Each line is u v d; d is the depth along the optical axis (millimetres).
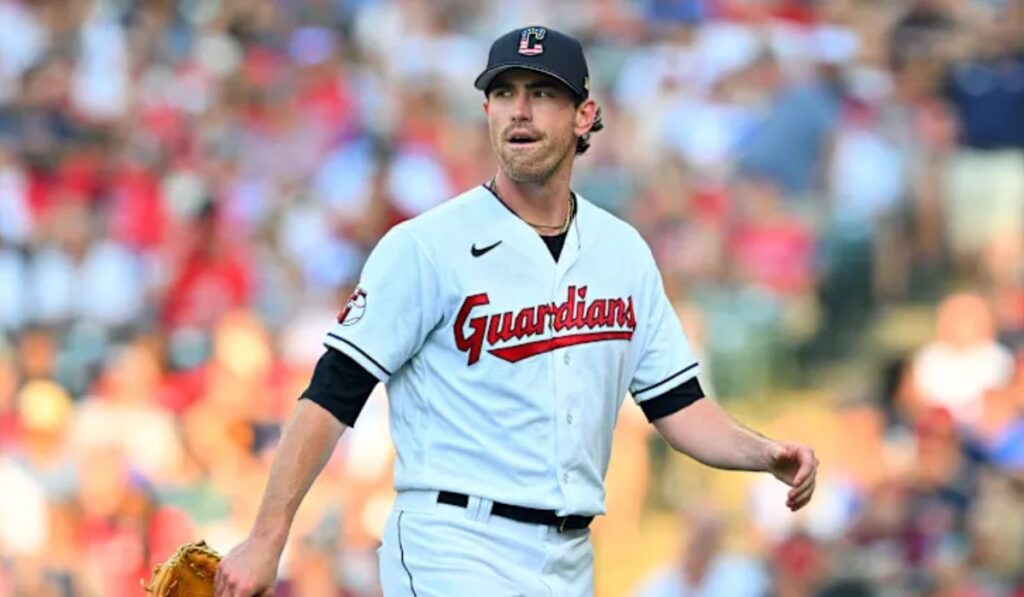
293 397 41125
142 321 45000
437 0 51969
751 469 15594
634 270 15617
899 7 47156
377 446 36969
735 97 45656
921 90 45344
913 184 43594
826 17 47438
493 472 14750
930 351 39531
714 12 48500
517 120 14820
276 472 14375
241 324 41656
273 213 46188
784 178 43781
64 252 46250
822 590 35812
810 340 41812
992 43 46469
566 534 14984
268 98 50031
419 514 14812
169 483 39594
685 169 44375
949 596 35562
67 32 52406
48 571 39031
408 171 46625
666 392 15898
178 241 45781
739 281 42438
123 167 48406
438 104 49156
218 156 48312
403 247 14828
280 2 53156
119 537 39000
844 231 43062
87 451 39781
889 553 36188
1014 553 35906
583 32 49625
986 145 44656
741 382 41188
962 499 36812
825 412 40094
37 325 45562
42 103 50594
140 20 53094
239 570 14070
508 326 14820
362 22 52281
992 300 41000
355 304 14750
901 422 39281
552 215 15242
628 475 37531
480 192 15227
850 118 44312
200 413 40469
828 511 37094
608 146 45562
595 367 15164
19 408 41219
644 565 37125
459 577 14547
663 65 47125
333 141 47688
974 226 43500
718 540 35844
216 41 52562
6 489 39531
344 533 36406
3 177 47656
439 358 14883
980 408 38469
